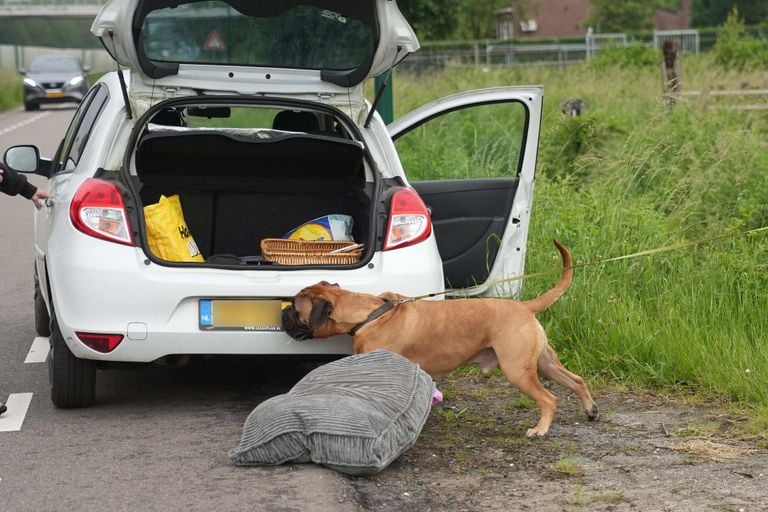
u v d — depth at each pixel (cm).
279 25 593
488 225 716
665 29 7594
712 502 433
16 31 8869
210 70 609
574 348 666
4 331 780
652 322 672
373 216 567
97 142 584
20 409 577
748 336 673
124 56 580
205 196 628
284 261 561
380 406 477
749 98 1542
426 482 464
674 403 588
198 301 533
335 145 589
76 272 529
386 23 592
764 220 898
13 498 438
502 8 6556
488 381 637
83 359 552
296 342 541
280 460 473
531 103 701
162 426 544
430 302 538
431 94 2041
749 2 7162
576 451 507
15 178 609
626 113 1496
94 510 423
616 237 809
